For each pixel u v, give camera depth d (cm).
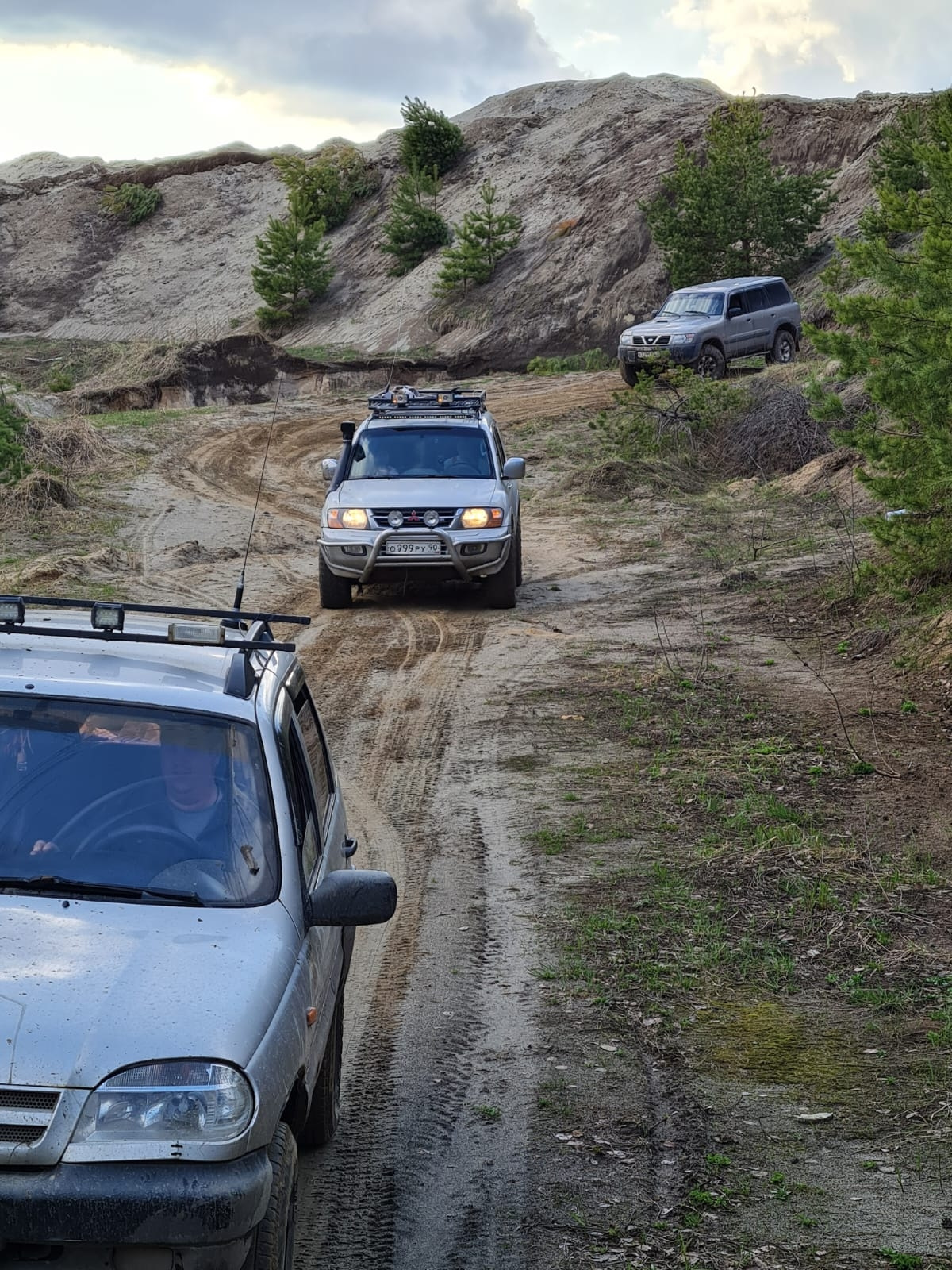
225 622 907
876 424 2739
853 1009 1261
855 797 1902
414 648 2870
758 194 10456
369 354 13525
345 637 2984
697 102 17350
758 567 3572
